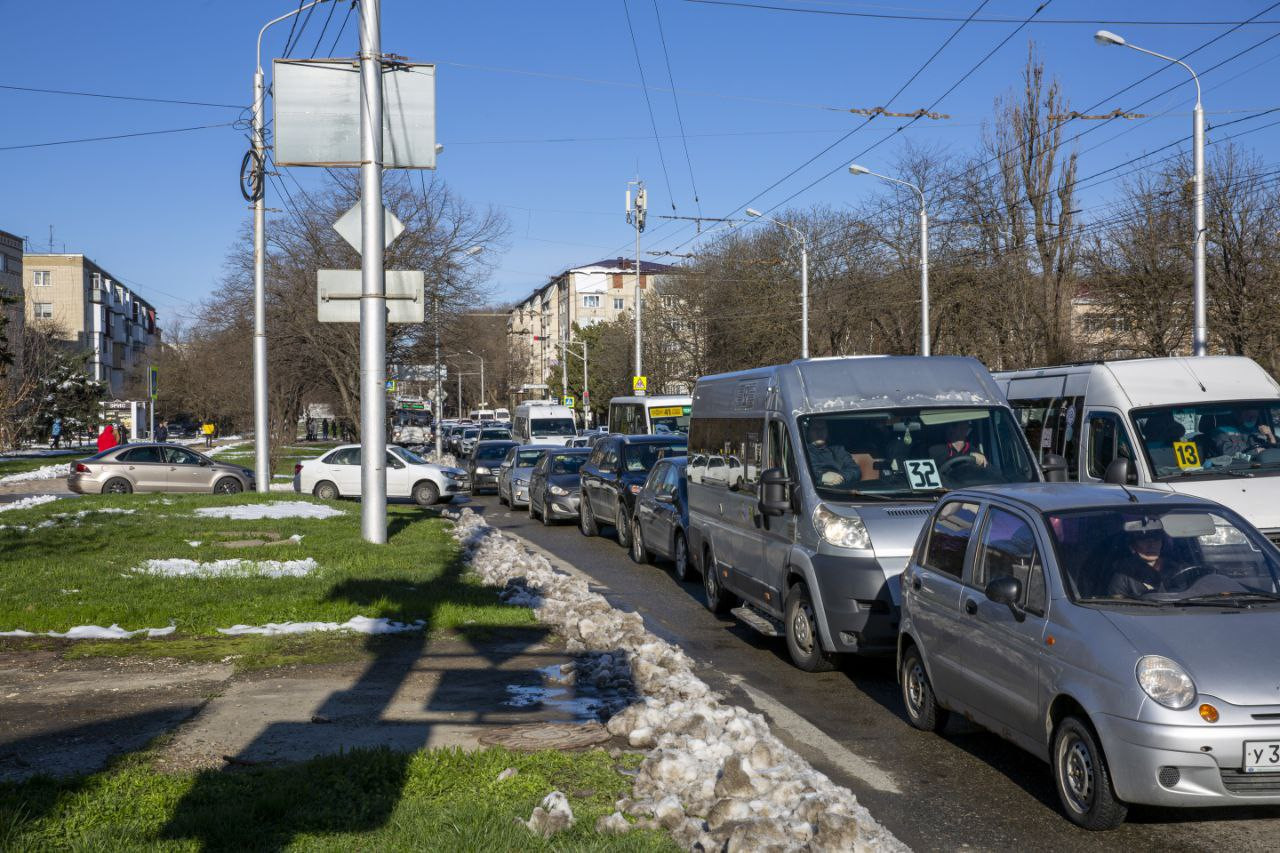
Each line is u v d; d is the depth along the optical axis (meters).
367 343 14.77
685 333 58.91
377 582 11.44
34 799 5.02
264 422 24.08
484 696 7.40
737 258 53.81
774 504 9.01
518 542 15.91
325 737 6.36
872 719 7.45
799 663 8.94
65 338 71.00
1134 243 29.53
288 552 13.72
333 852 4.44
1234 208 27.28
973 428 9.43
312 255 37.72
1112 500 6.29
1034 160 37.56
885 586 8.20
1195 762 4.87
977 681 6.31
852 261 47.94
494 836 4.61
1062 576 5.76
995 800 5.77
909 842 5.17
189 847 4.47
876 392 9.62
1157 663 5.07
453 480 27.73
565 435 42.12
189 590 10.76
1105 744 5.10
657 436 19.14
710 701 6.96
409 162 14.59
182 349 72.94
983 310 39.12
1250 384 12.53
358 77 14.45
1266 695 4.94
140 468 26.67
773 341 50.19
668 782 5.38
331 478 27.27
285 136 14.32
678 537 14.05
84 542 14.84
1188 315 28.14
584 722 6.69
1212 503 6.29
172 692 7.38
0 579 11.31
